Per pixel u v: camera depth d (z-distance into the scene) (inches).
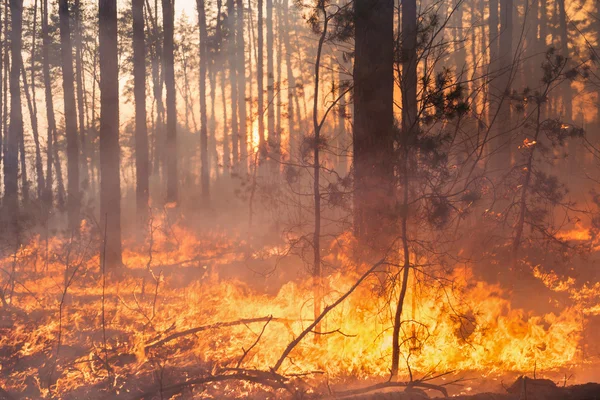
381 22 311.6
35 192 991.0
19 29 909.8
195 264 611.8
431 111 277.1
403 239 269.0
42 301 389.4
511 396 191.8
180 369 249.9
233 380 236.8
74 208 812.0
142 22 853.8
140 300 407.2
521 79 1195.3
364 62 310.8
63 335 300.7
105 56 557.6
